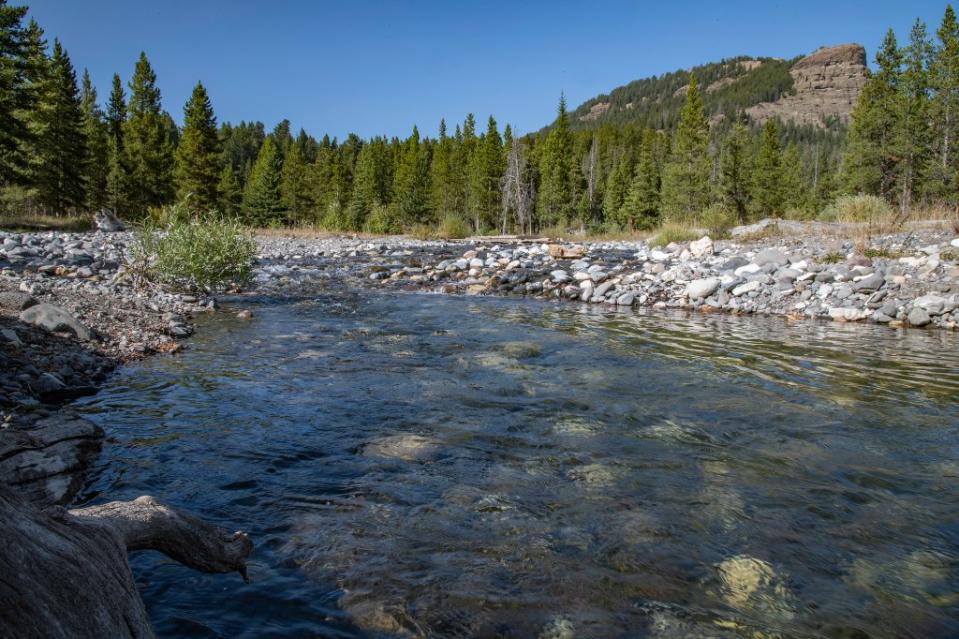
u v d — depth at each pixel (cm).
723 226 2412
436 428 475
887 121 4344
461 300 1276
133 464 387
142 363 655
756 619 249
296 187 7175
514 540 309
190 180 4584
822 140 19925
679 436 468
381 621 243
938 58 4050
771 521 333
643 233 3622
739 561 293
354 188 7331
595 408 534
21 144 3588
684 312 1152
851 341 866
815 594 267
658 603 259
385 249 2316
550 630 240
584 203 6706
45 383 527
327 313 1055
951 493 371
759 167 5747
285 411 507
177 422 471
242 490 358
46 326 686
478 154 6538
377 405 531
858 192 4638
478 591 264
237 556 239
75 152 4012
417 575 276
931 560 296
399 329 911
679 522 331
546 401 552
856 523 333
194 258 1174
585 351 772
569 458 420
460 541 307
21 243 1539
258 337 820
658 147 8906
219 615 243
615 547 304
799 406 548
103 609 150
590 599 261
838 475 397
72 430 408
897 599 264
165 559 284
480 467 402
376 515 332
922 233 1652
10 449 345
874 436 472
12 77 2866
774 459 423
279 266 1767
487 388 591
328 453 420
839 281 1223
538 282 1466
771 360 734
